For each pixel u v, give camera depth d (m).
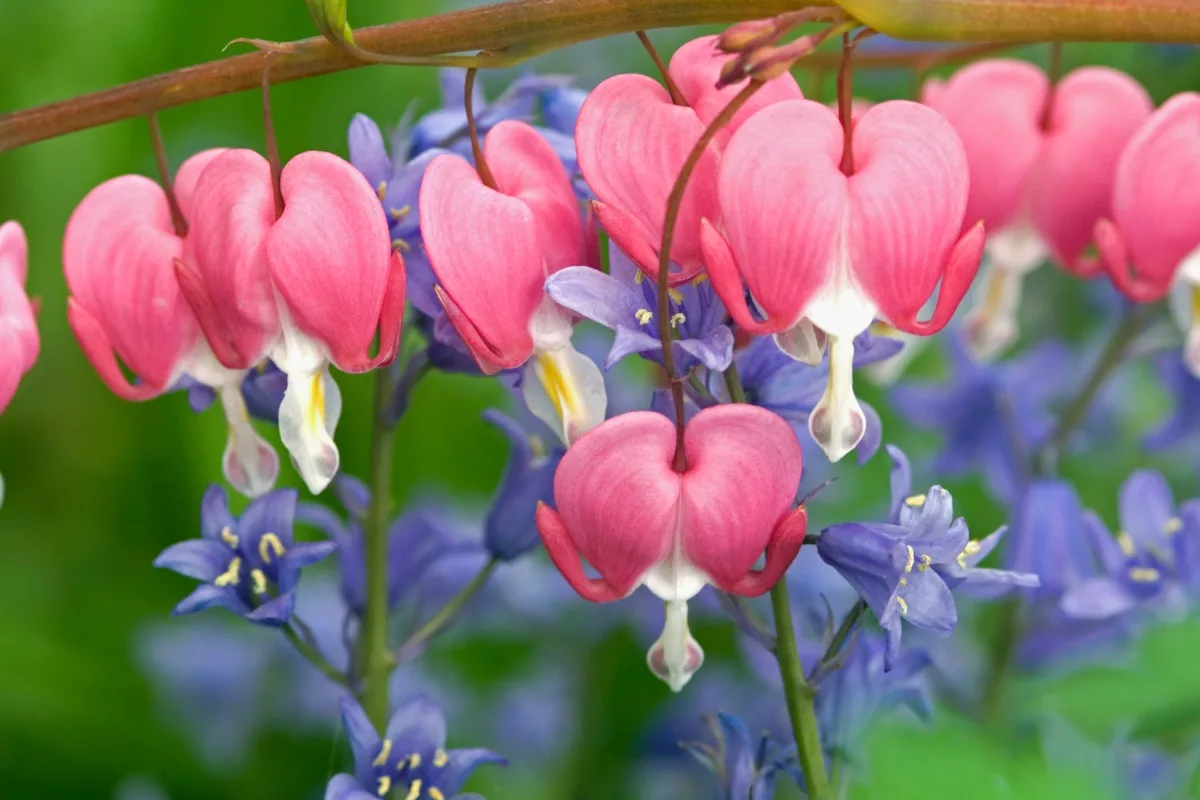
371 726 0.41
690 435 0.37
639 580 0.37
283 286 0.37
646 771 0.50
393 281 0.37
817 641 0.47
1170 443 0.50
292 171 0.37
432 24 0.38
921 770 0.34
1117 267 0.40
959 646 0.48
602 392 0.38
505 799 0.50
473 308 0.37
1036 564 0.45
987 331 0.43
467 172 0.37
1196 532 0.44
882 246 0.36
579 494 0.37
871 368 0.44
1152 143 0.39
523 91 0.43
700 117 0.37
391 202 0.40
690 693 0.50
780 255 0.36
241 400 0.39
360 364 0.37
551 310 0.38
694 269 0.37
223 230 0.37
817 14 0.36
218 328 0.38
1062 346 0.53
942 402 0.50
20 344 0.39
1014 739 0.35
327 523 0.43
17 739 0.50
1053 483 0.46
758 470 0.36
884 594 0.38
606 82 0.37
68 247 0.38
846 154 0.36
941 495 0.38
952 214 0.36
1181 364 0.49
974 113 0.42
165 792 0.50
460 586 0.51
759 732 0.48
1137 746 0.39
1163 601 0.44
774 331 0.36
